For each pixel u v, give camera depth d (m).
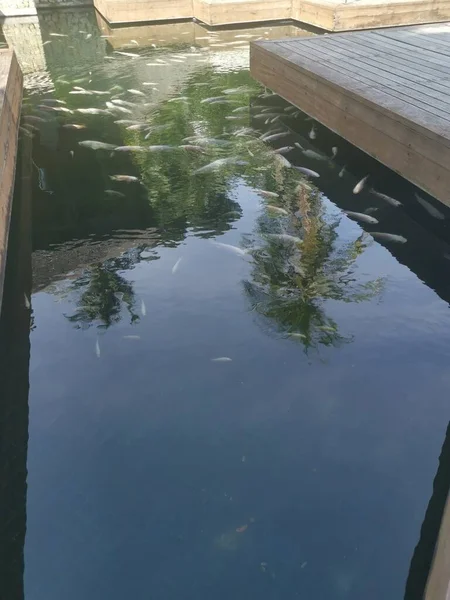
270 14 10.34
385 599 1.77
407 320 3.06
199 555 1.93
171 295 3.35
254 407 2.53
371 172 4.96
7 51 7.06
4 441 2.42
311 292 3.31
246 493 2.14
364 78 4.87
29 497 2.17
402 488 2.13
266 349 2.88
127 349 2.94
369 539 1.96
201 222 4.19
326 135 5.81
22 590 1.84
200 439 2.38
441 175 3.59
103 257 3.79
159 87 7.48
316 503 2.09
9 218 4.14
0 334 3.13
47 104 6.95
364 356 2.80
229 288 3.38
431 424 2.41
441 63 5.26
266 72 6.39
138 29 10.80
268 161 5.21
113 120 6.37
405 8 9.03
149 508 2.11
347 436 2.37
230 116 6.36
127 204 4.52
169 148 5.57
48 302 3.37
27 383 2.74
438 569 1.68
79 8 12.53
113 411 2.55
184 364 2.81
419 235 3.94
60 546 1.99
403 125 3.86
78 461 2.32
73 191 4.80
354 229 4.02
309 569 1.87
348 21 8.97
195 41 9.84
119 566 1.91
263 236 3.95
